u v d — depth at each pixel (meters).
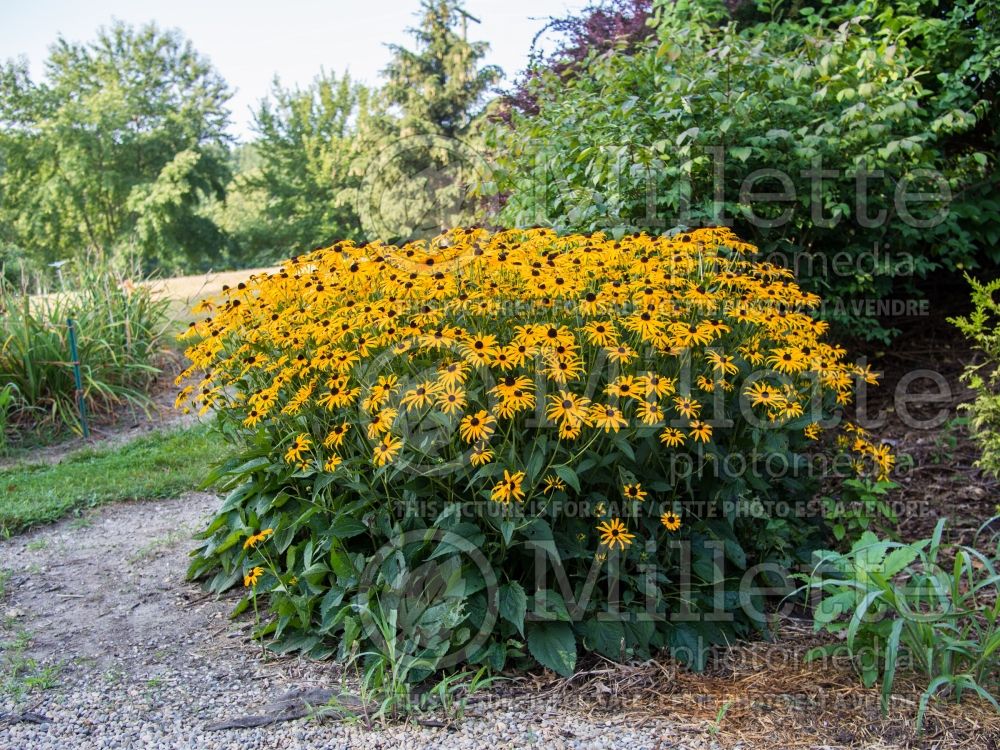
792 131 4.32
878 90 4.30
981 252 5.30
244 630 3.11
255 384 3.22
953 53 5.08
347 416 2.83
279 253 27.31
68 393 6.64
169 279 9.12
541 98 5.49
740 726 2.37
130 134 26.36
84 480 5.12
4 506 4.60
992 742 2.25
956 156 5.29
